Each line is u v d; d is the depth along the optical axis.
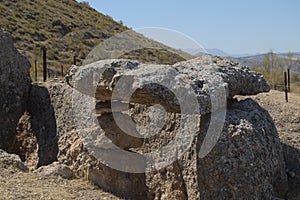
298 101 11.27
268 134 7.38
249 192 6.56
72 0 43.38
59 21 33.34
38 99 10.61
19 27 30.00
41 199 6.48
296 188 7.92
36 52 26.12
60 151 9.04
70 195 7.06
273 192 7.09
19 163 8.07
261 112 7.67
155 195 7.55
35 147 10.04
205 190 6.54
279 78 22.81
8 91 10.65
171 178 7.20
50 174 7.93
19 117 10.74
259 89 8.01
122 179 7.92
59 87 10.08
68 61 25.08
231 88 7.49
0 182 7.02
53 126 9.86
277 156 7.56
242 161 6.59
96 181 7.95
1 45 10.64
